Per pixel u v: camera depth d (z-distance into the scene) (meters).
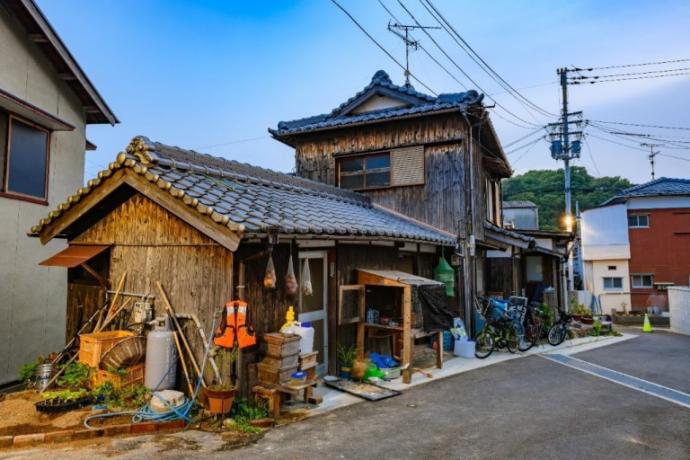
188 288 5.73
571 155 22.08
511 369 8.54
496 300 11.50
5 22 7.94
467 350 9.58
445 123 11.48
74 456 4.09
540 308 13.25
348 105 13.42
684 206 20.86
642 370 8.70
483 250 14.07
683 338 14.08
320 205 8.37
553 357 10.00
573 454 4.50
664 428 5.28
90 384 5.72
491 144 13.16
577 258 28.12
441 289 8.29
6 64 7.96
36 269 8.45
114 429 4.63
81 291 6.93
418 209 11.70
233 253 5.40
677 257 20.88
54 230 6.64
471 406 6.08
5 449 4.23
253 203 6.19
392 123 12.12
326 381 6.98
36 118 8.22
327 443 4.65
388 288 8.88
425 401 6.29
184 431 4.80
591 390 7.03
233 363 5.34
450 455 4.43
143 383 5.54
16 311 7.93
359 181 12.62
